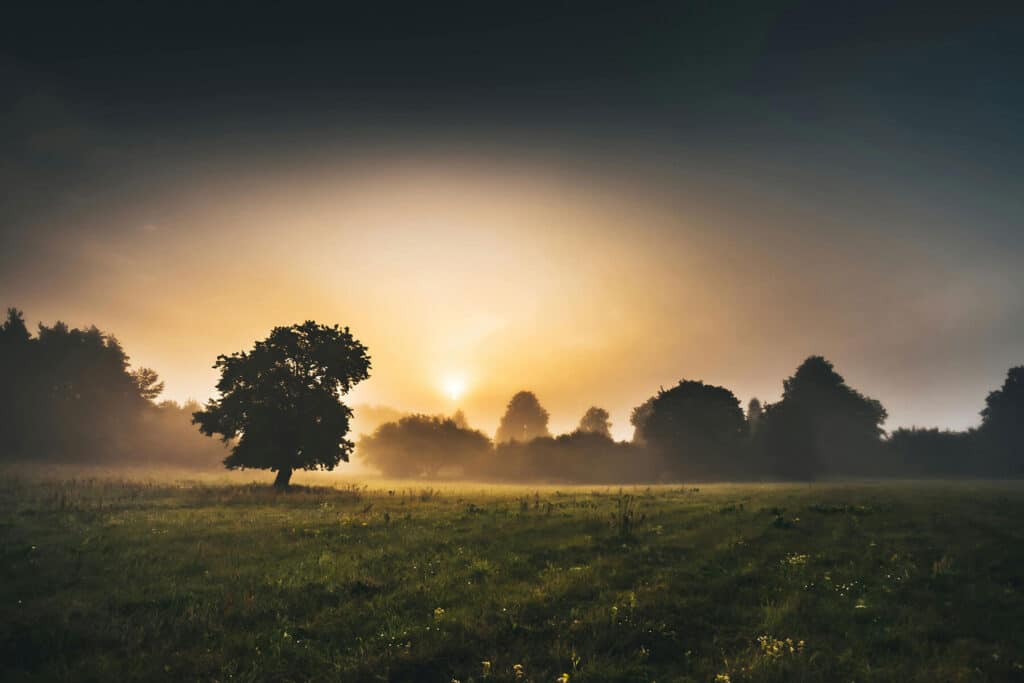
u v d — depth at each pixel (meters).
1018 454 94.69
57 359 83.00
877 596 10.31
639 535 15.91
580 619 8.84
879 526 17.27
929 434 103.31
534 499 29.48
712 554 13.38
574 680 6.96
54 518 19.17
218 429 42.62
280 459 41.91
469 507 24.00
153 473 60.19
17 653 7.56
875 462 97.81
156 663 7.30
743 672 7.10
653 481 91.38
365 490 42.06
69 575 11.20
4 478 35.88
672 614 9.16
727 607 9.66
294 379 44.16
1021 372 100.75
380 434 118.38
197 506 24.81
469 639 8.09
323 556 13.05
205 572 11.66
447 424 121.38
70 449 76.81
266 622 8.85
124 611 9.27
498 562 12.60
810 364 104.62
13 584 10.48
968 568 12.16
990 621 9.12
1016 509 22.58
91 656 7.49
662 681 7.01
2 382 74.75
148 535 15.95
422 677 7.12
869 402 108.56
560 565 12.43
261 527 17.75
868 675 7.20
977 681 6.99
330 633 8.41
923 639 8.43
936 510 21.30
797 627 8.73
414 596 10.05
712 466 86.56
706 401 90.31
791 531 16.39
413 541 15.17
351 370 46.12
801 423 88.69
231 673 7.07
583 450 103.69
